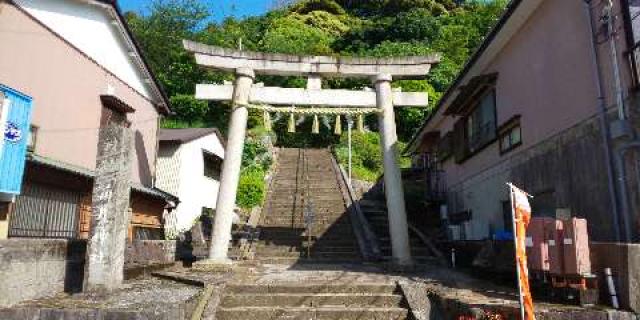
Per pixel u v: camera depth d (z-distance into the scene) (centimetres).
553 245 701
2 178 756
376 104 1355
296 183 2384
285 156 3184
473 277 1059
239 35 4431
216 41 4134
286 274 1067
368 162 3200
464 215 1600
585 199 859
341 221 1769
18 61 1037
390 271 1161
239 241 1541
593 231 830
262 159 2827
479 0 5803
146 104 1692
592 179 837
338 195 2139
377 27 4672
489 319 630
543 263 716
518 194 580
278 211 1933
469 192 1596
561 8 960
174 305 660
